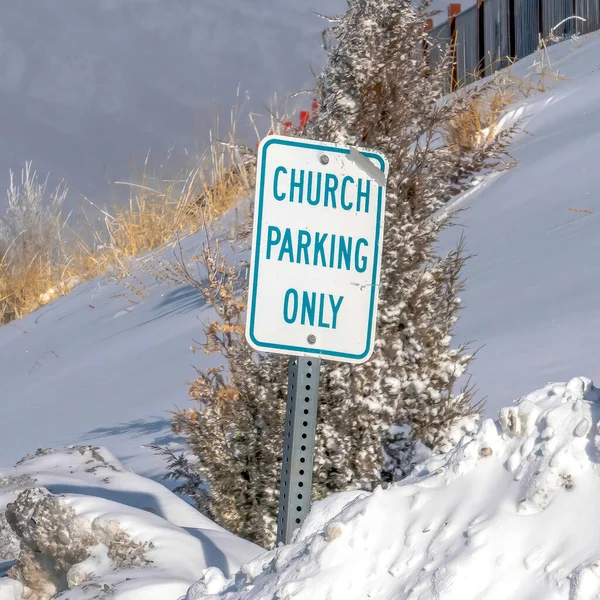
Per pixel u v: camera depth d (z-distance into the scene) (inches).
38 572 638.5
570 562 311.9
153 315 1871.3
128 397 1376.7
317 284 498.6
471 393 853.2
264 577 417.1
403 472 737.6
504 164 1561.3
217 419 792.3
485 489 361.4
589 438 339.6
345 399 736.3
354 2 853.8
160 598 540.1
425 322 762.2
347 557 370.6
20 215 2667.3
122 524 615.5
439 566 337.4
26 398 1640.0
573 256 1138.0
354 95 831.1
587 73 1875.0
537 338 949.2
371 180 508.1
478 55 2662.4
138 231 2444.6
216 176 2326.5
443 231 1435.8
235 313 861.8
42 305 2571.4
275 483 764.0
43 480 800.3
